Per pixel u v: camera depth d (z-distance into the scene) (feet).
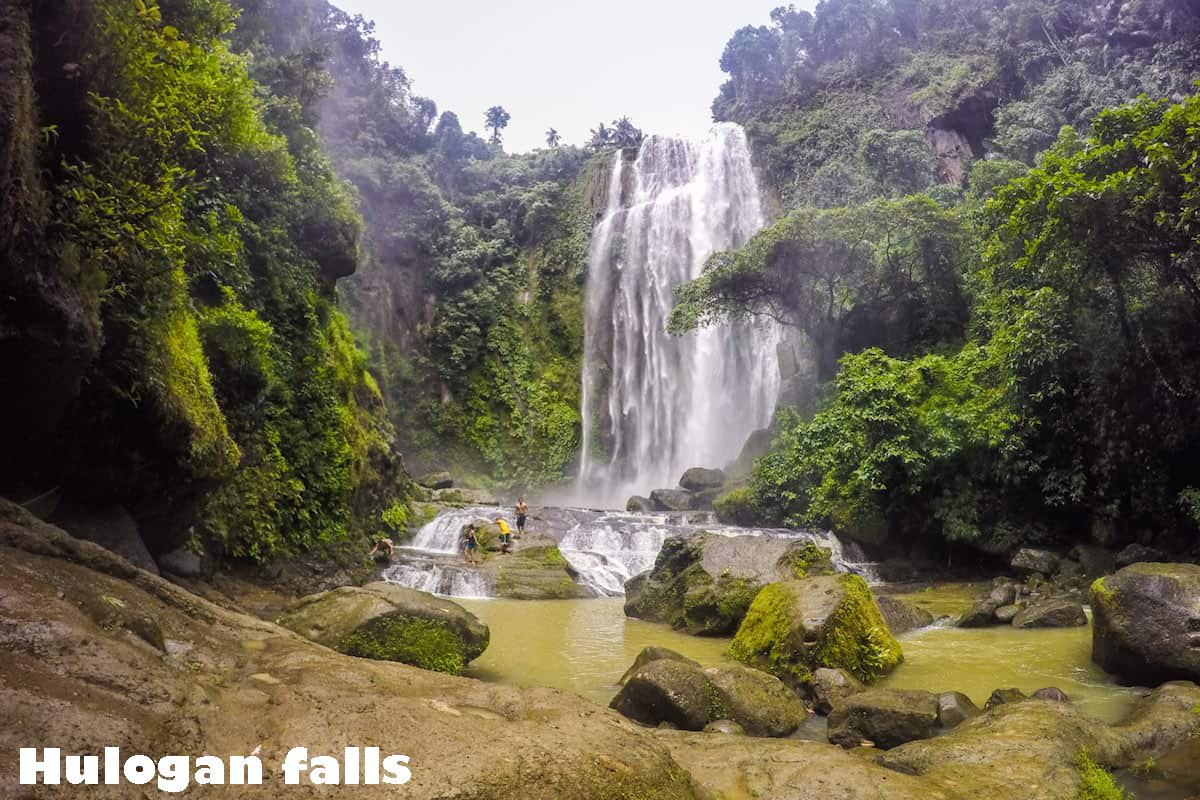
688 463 117.39
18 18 18.53
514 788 10.49
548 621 41.42
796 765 15.83
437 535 63.67
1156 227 43.11
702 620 37.45
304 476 48.73
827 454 59.00
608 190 147.95
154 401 27.76
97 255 21.77
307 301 52.85
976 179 82.28
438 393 126.62
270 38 85.76
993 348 56.24
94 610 12.99
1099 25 126.00
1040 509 53.57
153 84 22.68
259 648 15.83
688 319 83.61
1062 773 15.99
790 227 76.48
